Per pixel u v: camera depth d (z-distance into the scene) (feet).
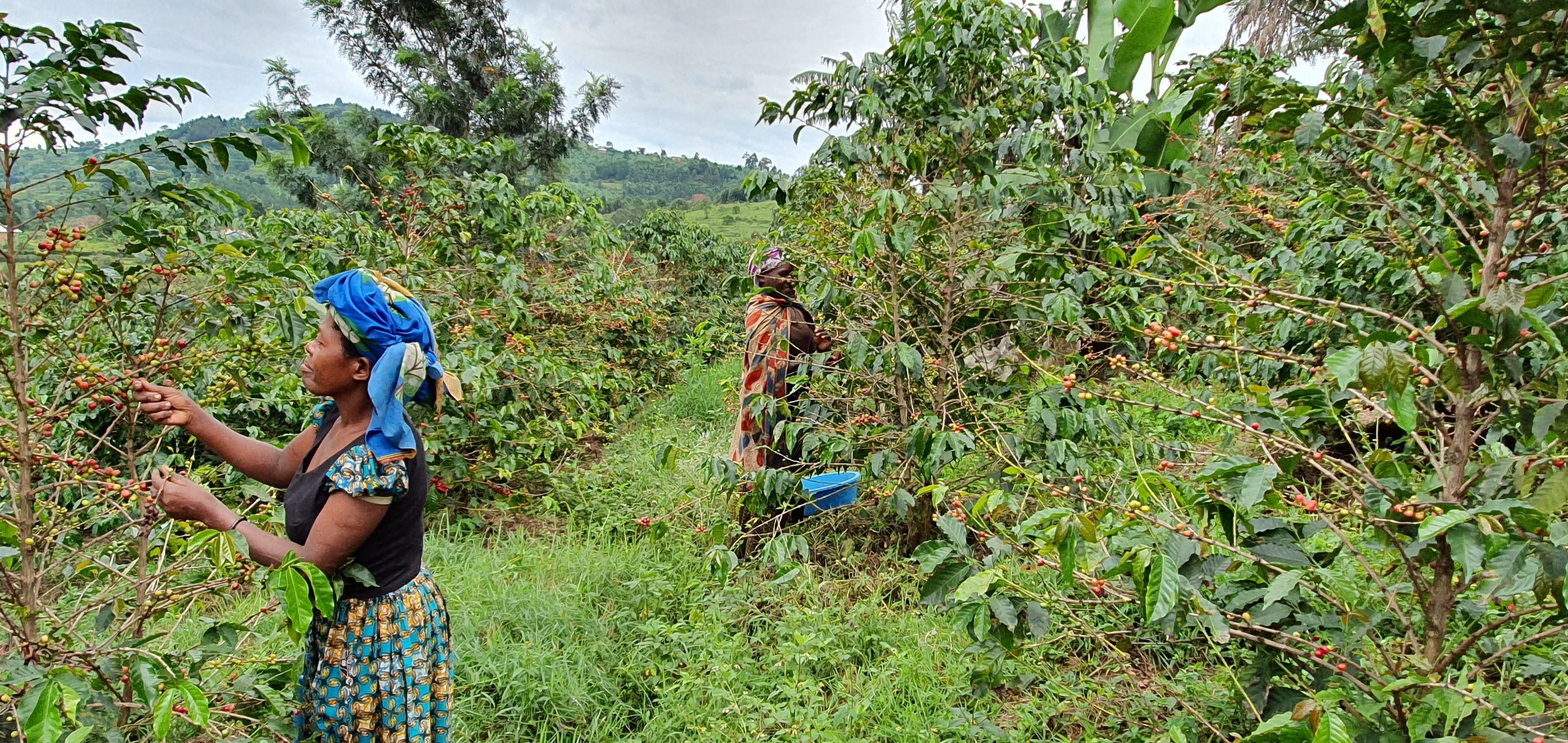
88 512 8.62
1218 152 18.80
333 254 13.88
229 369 8.34
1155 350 13.85
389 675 6.34
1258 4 27.76
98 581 7.95
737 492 13.02
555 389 19.01
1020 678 8.45
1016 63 13.34
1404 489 6.03
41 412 6.52
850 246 13.01
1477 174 6.66
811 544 13.71
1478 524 5.07
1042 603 7.60
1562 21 5.20
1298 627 6.36
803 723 8.91
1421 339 5.83
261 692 6.70
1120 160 14.53
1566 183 5.99
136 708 6.66
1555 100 5.67
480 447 17.65
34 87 5.50
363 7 43.73
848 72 12.03
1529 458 5.32
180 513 5.98
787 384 13.43
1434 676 5.70
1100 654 9.76
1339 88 6.10
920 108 11.95
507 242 18.40
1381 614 6.37
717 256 40.57
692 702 9.48
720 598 11.61
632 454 19.61
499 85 44.14
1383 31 5.30
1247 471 5.74
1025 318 12.12
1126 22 23.08
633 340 28.02
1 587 6.79
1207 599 6.47
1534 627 8.74
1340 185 11.64
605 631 11.06
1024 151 11.61
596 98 46.14
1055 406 10.48
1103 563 6.65
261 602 11.15
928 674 9.82
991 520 7.59
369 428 5.99
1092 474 10.20
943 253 12.66
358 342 6.13
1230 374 11.78
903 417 12.98
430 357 6.54
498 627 10.96
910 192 12.30
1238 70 6.35
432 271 17.28
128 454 6.91
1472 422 5.88
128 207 8.07
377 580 6.27
